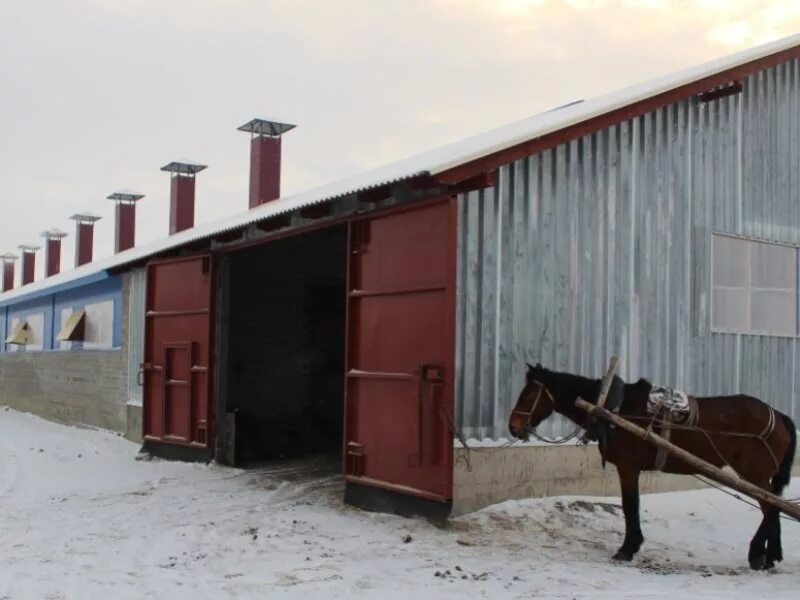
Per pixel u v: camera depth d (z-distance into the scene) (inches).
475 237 378.6
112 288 753.6
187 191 1036.5
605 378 316.8
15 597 256.5
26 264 1887.3
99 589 265.3
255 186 876.0
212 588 267.1
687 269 455.5
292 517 385.4
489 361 380.8
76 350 847.1
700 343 459.2
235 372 653.3
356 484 413.4
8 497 443.5
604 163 425.1
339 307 709.3
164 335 613.0
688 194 459.2
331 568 293.7
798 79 522.6
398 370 392.5
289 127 880.3
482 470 377.1
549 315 400.2
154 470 542.0
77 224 1487.5
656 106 432.1
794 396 505.4
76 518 385.1
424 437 373.1
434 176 350.3
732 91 465.1
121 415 712.4
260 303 669.9
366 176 550.6
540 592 263.7
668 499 422.9
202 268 573.9
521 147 375.9
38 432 782.5
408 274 390.0
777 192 504.1
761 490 291.7
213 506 415.8
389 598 256.7
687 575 290.7
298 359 685.3
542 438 366.6
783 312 505.0
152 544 331.0
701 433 308.8
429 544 330.3
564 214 408.5
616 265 426.3
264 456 611.2
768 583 279.6
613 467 418.0
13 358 1125.7
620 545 338.6
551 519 370.0
